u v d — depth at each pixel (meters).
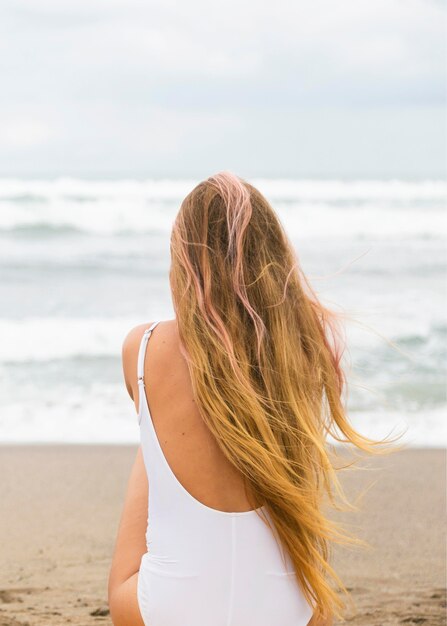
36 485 6.19
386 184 26.47
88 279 16.72
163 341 2.32
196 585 2.16
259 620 2.18
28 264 18.19
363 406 8.41
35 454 7.07
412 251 20.23
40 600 4.08
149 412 2.27
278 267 2.32
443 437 7.55
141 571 2.24
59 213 22.41
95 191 23.08
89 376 9.72
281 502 2.18
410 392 8.89
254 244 2.30
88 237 21.53
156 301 14.65
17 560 4.66
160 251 19.98
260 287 2.26
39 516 5.48
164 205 23.05
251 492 2.21
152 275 17.25
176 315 2.31
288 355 2.23
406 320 12.38
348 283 15.92
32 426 7.96
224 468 2.21
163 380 2.27
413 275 16.89
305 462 2.24
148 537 2.27
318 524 2.22
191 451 2.21
